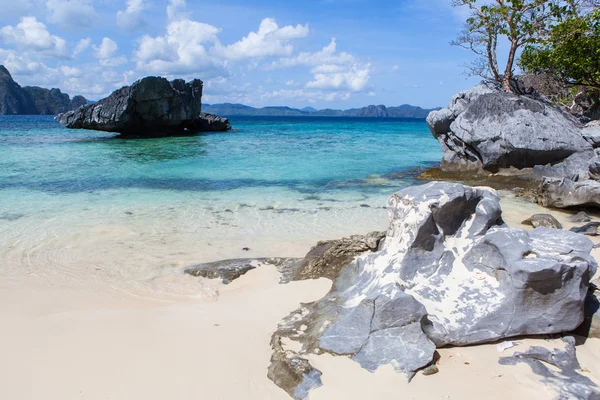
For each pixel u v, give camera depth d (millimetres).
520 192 15258
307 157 24422
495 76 23391
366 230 10367
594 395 3836
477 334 4605
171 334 5070
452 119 19953
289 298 5969
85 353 4660
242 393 4023
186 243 9320
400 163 22344
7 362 4496
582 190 11859
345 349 4395
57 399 3932
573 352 4457
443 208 5531
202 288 6922
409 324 4531
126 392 4020
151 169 19578
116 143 33219
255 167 20297
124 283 7160
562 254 4887
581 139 17375
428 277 5281
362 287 5500
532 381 4047
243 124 82250
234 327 5227
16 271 7672
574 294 4641
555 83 29062
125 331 5160
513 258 4859
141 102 37344
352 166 20938
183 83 43469
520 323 4645
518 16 21406
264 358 4570
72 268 7840
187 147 30312
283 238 9727
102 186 15523
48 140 35531
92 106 37062
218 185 15898
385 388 3941
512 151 17656
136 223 10812
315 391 3930
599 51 21000
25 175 17688
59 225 10531
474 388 3959
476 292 4996
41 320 5543
